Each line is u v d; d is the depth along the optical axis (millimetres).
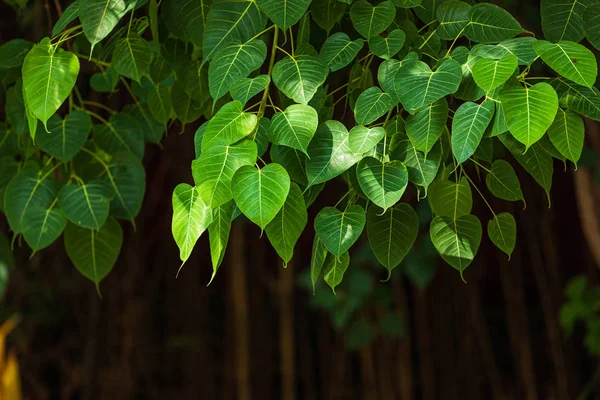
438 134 2916
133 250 7176
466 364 7434
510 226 3182
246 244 7402
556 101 2812
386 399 7340
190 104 3461
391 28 3143
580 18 3041
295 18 2982
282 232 2932
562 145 2916
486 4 3072
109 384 7074
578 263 7457
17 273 6699
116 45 3254
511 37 3053
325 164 2943
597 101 2914
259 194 2824
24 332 6875
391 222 3102
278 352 7496
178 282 7477
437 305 7453
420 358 7402
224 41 3070
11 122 3508
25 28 4867
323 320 7590
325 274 3098
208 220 2900
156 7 3256
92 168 3518
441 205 3189
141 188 3520
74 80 3086
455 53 2986
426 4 3197
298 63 3010
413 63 2945
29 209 3424
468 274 7453
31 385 6988
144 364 7207
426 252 5910
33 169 3461
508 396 7469
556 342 7395
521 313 7438
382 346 7383
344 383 7484
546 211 7301
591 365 7500
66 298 7082
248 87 2953
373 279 6586
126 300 7148
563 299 7387
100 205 3402
